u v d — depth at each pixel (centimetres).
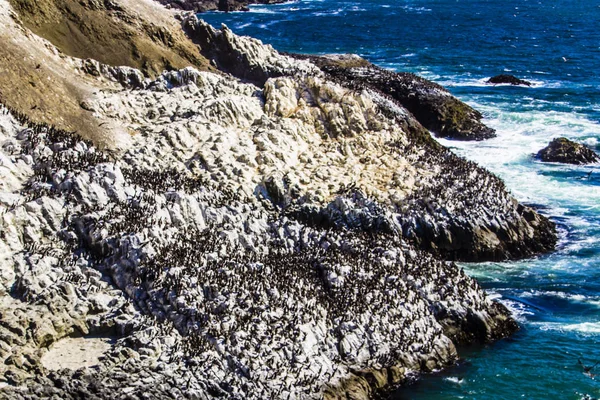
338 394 3975
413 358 4350
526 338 4747
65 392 3538
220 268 4372
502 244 5738
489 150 7875
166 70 7038
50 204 4409
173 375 3700
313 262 4756
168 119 5919
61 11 6894
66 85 5759
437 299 4722
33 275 4088
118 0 7412
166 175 5091
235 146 5650
